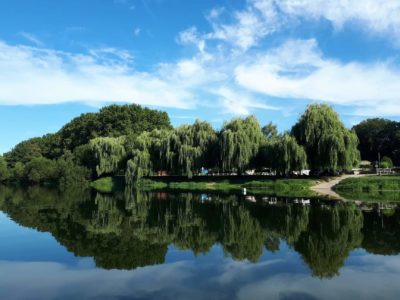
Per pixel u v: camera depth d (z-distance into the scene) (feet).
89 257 58.13
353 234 71.36
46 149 384.27
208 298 39.73
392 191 154.81
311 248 61.36
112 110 357.20
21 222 93.30
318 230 75.82
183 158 204.03
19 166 329.93
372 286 42.80
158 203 132.46
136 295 41.06
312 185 177.37
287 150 177.47
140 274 48.91
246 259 55.57
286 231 75.72
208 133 206.80
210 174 235.40
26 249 63.93
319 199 130.72
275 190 172.65
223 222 88.28
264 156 193.67
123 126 330.54
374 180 165.68
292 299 39.19
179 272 49.44
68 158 294.05
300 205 114.73
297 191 164.76
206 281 45.44
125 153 246.06
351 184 163.73
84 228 83.76
